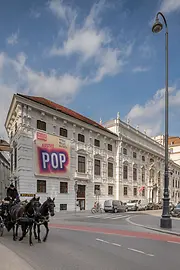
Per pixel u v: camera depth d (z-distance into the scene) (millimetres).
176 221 21609
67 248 10148
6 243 11047
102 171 43406
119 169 47562
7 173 55188
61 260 8281
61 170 34969
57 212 32469
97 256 8883
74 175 37281
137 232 15531
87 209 39031
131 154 52594
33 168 31656
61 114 35906
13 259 7965
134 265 7852
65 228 16984
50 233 14391
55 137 34750
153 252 9805
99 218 25797
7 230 14289
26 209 11211
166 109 17781
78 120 38688
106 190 43938
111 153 46469
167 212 16828
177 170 83375
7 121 39031
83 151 39562
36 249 9891
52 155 33969
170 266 7891
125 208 39812
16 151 33312
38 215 11148
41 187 32406
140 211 42344
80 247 10406
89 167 40531
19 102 31328
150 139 61875
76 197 37094
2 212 13250
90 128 41062
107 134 44969
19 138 31297
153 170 62125
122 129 50250
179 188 83375
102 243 11438
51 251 9562
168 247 10898
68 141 36719
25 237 12680
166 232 15242
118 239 12703
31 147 31906
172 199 76125
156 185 61656
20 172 30391
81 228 17156
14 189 14094
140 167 55969
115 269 7391
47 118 34469
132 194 51469
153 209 50250
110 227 17922
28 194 30547
